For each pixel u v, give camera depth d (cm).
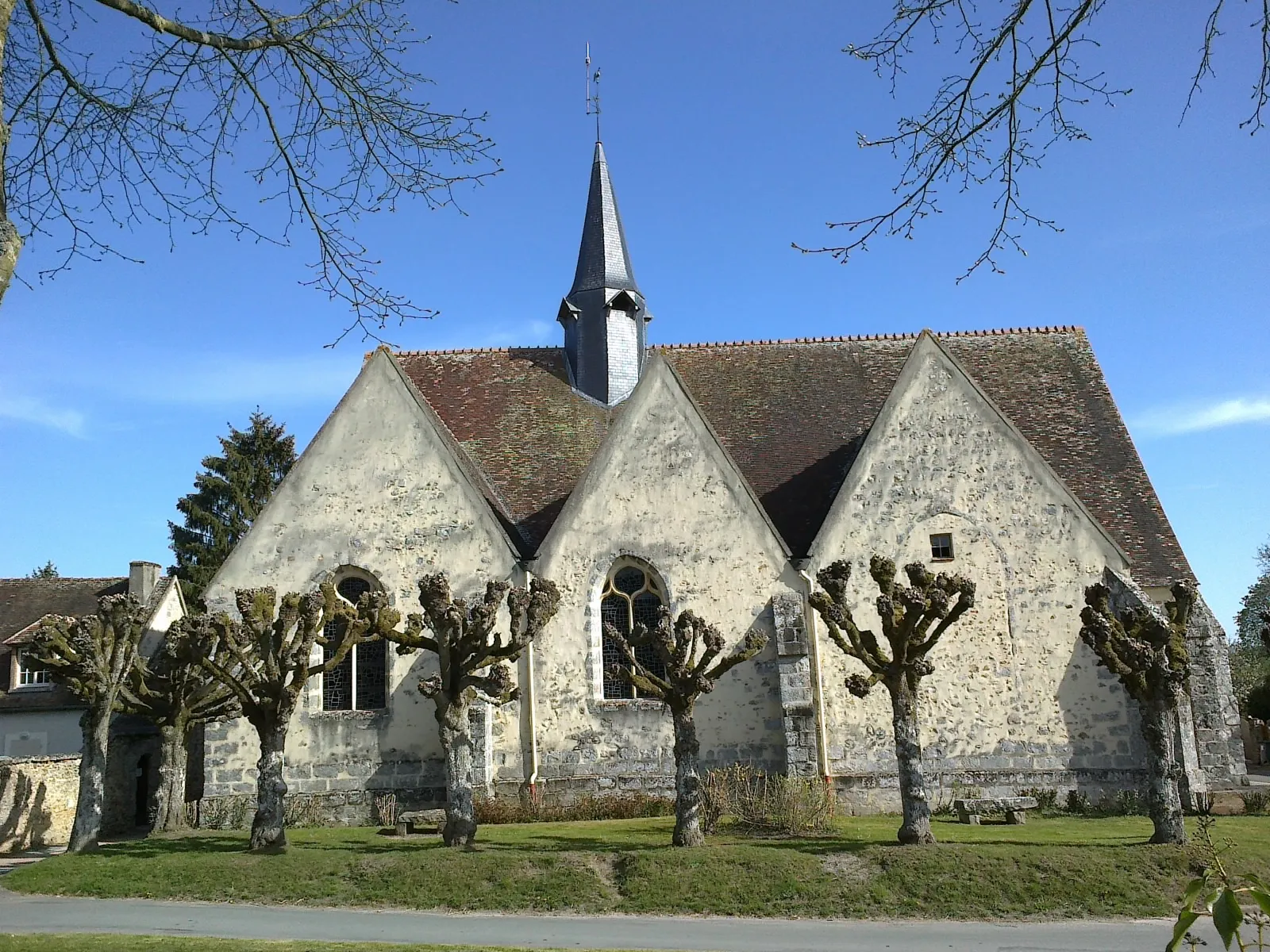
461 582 2141
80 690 1862
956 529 2120
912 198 958
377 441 2227
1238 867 1374
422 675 2103
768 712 2039
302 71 1093
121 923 1290
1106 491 2300
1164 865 1395
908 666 1537
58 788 2381
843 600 1583
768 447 2445
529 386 2706
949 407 2180
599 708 2059
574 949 1132
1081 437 2427
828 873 1391
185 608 2866
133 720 2584
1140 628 1557
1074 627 2064
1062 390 2552
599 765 2039
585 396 2695
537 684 2075
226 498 4444
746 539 2122
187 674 2014
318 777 2072
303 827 1975
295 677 1688
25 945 1107
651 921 1280
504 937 1198
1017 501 2127
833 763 2028
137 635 1980
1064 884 1348
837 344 2738
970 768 2020
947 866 1388
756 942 1163
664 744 2041
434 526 2175
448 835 1594
